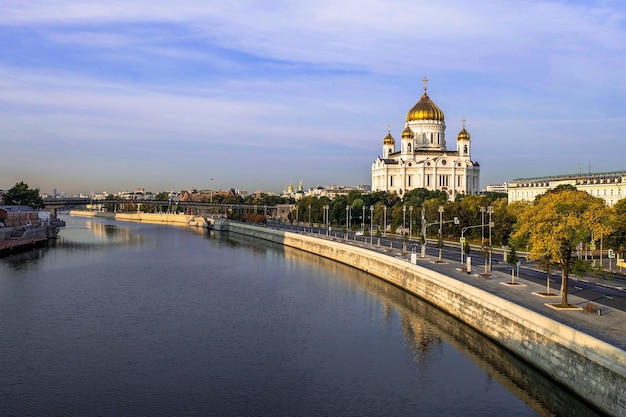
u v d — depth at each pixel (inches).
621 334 2511.1
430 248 6884.8
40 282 5546.3
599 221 3154.5
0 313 4173.2
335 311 4234.7
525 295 3457.2
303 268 6663.4
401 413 2448.3
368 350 3272.6
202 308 4370.1
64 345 3388.3
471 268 4783.5
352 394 2650.1
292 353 3230.8
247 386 2753.4
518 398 2578.7
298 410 2488.9
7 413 2455.7
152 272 6309.1
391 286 5334.6
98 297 4793.3
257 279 5802.2
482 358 3112.7
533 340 2790.4
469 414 2428.6
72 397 2625.5
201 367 3014.3
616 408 2140.7
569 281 4121.6
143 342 3454.7
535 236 3147.1
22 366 3021.7
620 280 4256.9
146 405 2541.8
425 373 2888.8
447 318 3956.7
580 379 2380.7
